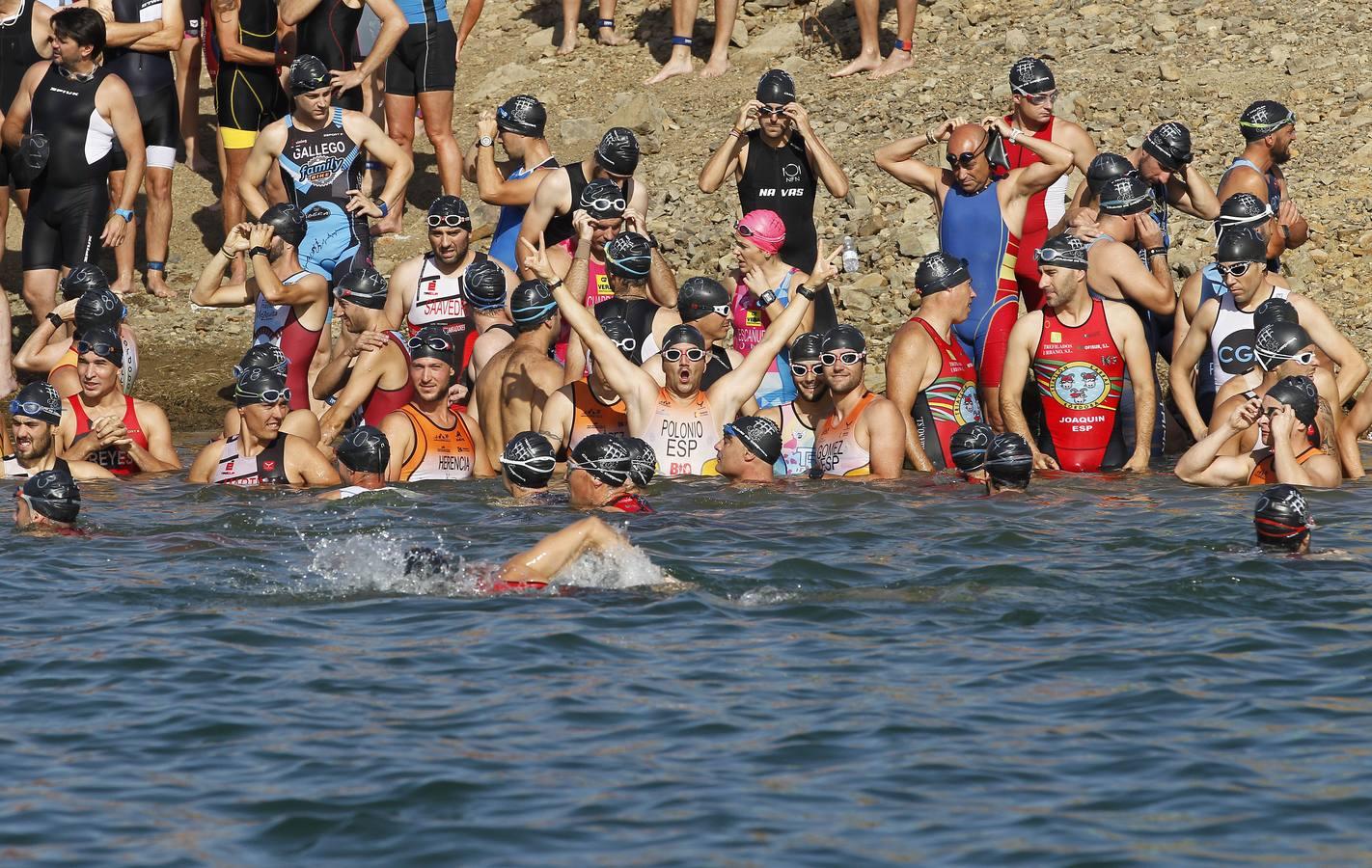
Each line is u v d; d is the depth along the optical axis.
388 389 33.38
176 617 21.39
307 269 38.59
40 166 39.75
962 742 16.80
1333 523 26.73
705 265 44.47
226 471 31.08
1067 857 14.05
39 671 19.16
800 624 20.97
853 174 46.94
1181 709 17.67
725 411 31.70
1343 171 44.78
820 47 54.25
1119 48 51.16
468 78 56.72
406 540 25.66
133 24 43.12
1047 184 34.94
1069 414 33.34
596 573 23.12
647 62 55.94
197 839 14.56
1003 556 24.55
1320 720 17.28
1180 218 43.44
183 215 48.97
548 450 28.84
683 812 15.05
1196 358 33.81
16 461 31.77
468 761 16.30
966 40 53.38
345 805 15.24
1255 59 49.72
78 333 35.28
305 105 38.03
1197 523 26.81
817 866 13.94
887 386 33.47
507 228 38.84
